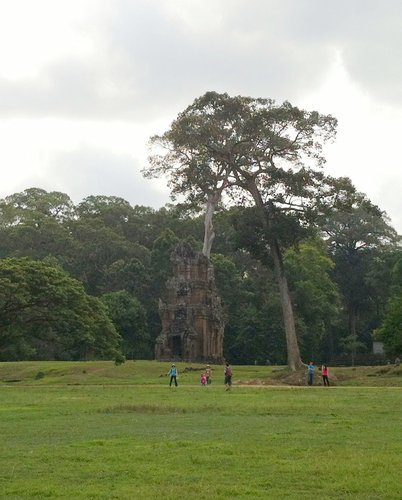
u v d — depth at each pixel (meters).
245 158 72.31
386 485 14.93
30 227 122.81
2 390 48.22
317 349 113.69
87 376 66.50
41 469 16.75
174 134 72.00
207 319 87.06
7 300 61.16
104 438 21.64
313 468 16.56
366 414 28.92
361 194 71.50
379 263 118.31
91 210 145.62
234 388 49.84
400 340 70.69
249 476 15.91
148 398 38.53
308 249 110.62
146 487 14.91
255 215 69.44
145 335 105.06
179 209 83.19
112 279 114.69
